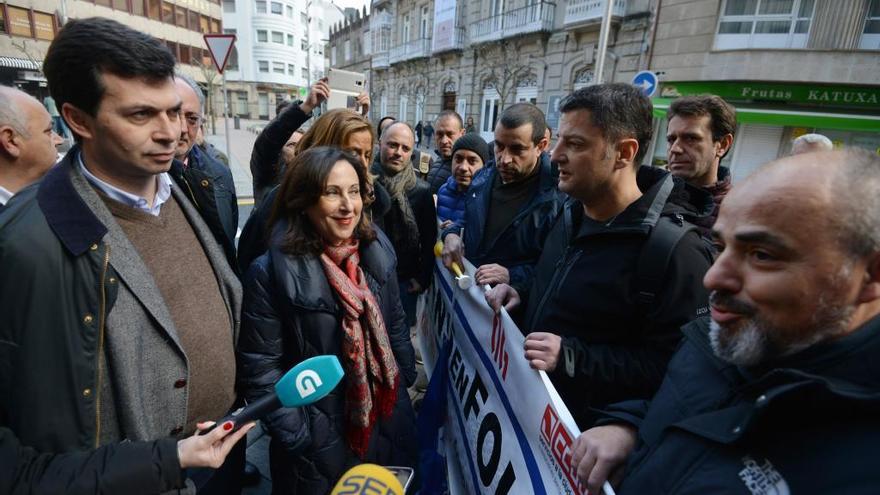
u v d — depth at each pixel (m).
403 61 25.14
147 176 1.13
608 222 1.32
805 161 0.61
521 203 2.19
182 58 32.06
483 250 2.28
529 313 1.60
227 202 1.70
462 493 1.78
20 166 1.81
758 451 0.64
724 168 2.39
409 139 2.68
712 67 9.61
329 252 1.57
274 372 1.53
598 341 1.30
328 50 47.62
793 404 0.61
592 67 12.98
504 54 16.61
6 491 0.84
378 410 1.67
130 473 0.92
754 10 9.02
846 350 0.61
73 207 1.00
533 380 1.24
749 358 0.66
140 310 1.12
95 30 0.94
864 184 0.57
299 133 3.21
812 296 0.60
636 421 0.98
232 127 34.69
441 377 2.15
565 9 13.76
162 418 1.19
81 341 0.98
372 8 29.27
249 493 2.13
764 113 8.95
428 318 2.95
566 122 1.31
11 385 0.92
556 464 1.07
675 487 0.72
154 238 1.23
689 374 0.86
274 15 48.84
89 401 0.99
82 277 0.98
